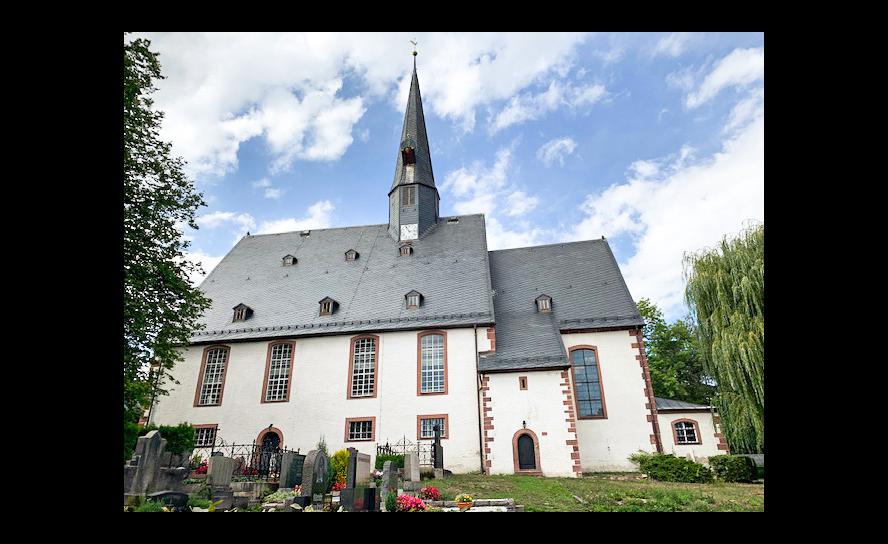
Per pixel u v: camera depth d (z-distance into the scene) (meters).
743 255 21.22
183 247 19.92
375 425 24.22
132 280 17.53
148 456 10.59
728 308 21.17
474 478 19.55
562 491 16.02
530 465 21.36
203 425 25.45
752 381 19.69
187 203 20.02
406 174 33.50
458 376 24.34
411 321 26.00
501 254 32.34
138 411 19.50
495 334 25.95
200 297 20.81
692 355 37.50
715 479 19.41
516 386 22.62
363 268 30.44
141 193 18.34
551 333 25.17
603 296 27.17
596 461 23.19
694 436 24.84
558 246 31.89
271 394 25.84
